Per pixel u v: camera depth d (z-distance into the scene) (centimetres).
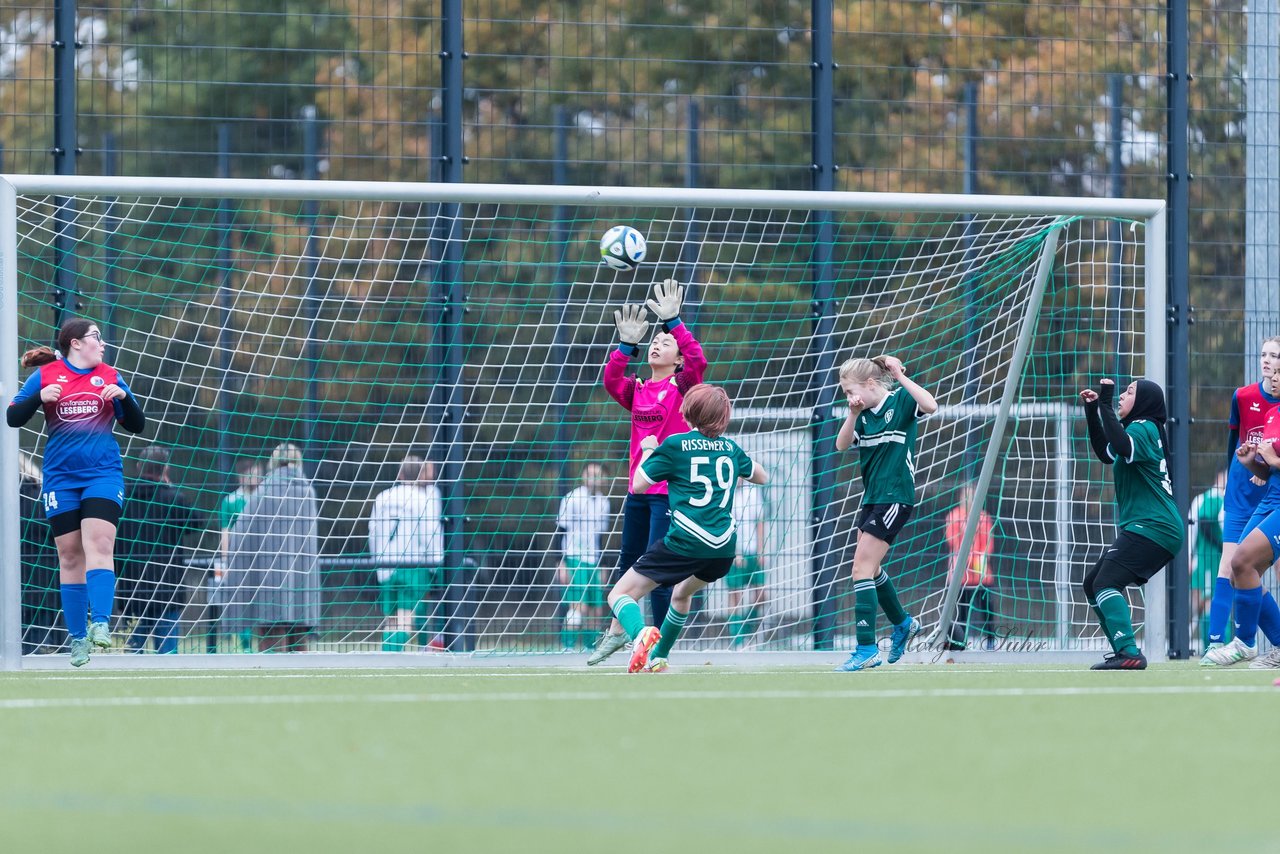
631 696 2136
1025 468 3797
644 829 1062
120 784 1289
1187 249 3916
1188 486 3847
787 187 3966
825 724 1728
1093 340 3884
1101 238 3925
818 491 3716
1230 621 3738
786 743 1545
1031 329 3462
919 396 2922
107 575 2920
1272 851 975
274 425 3672
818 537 3712
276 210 3994
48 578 3544
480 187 3319
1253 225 3931
